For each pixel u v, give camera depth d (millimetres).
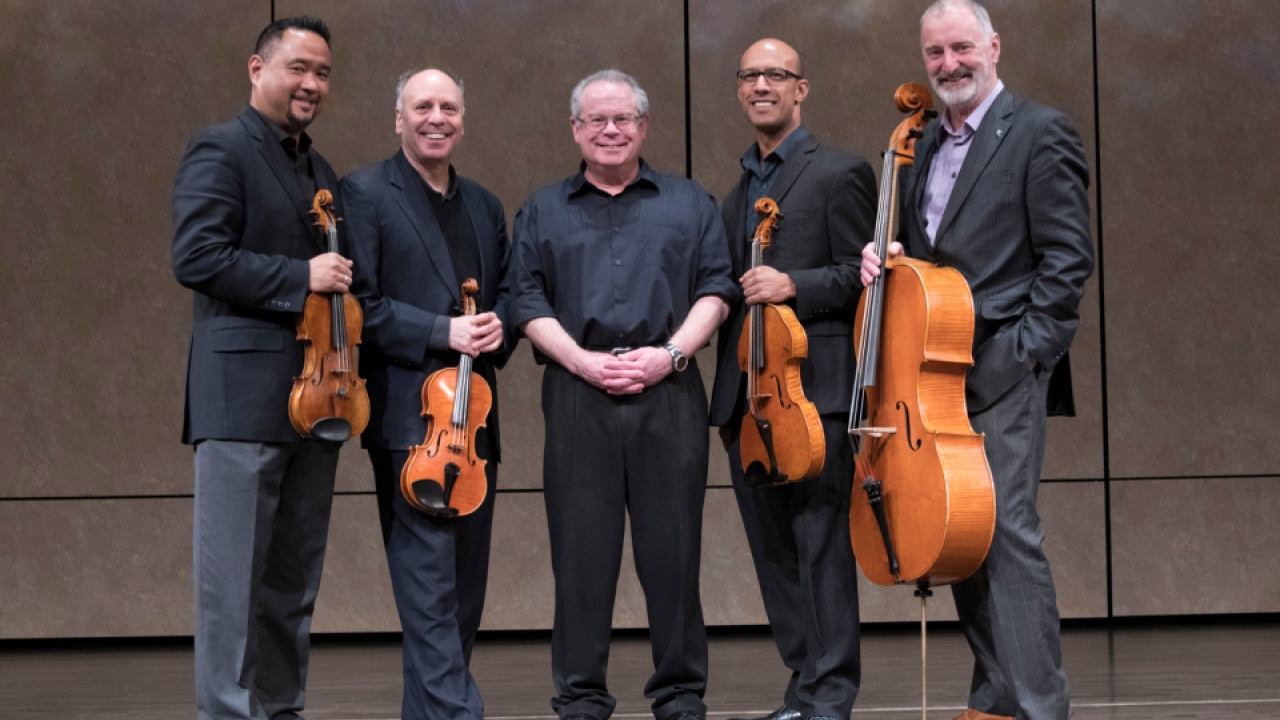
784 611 2834
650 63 4773
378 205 2684
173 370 4656
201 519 2457
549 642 4551
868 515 2406
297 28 2531
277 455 2494
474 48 4738
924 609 2346
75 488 4625
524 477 4734
